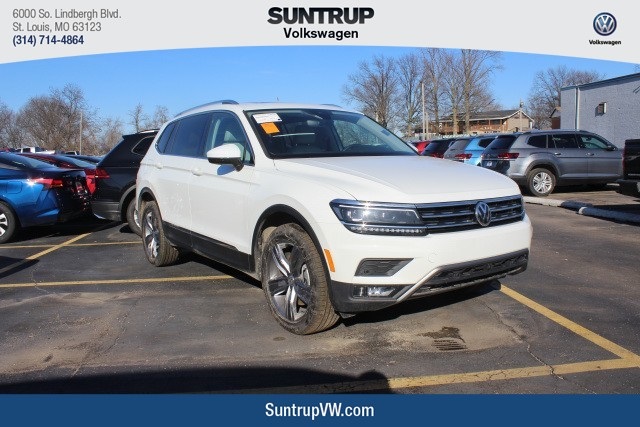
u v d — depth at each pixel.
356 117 5.54
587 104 30.58
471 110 71.12
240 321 4.49
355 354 3.81
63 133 51.34
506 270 3.99
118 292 5.44
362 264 3.55
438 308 4.66
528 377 3.43
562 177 13.62
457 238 3.62
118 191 8.41
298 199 3.86
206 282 5.75
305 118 5.05
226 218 4.78
